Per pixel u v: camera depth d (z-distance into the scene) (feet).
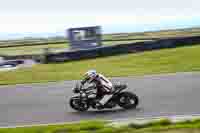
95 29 115.44
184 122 29.78
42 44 247.70
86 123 32.40
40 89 59.21
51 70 82.89
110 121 33.27
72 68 83.56
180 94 45.93
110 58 94.38
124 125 29.94
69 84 62.75
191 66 72.64
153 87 52.80
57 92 54.90
